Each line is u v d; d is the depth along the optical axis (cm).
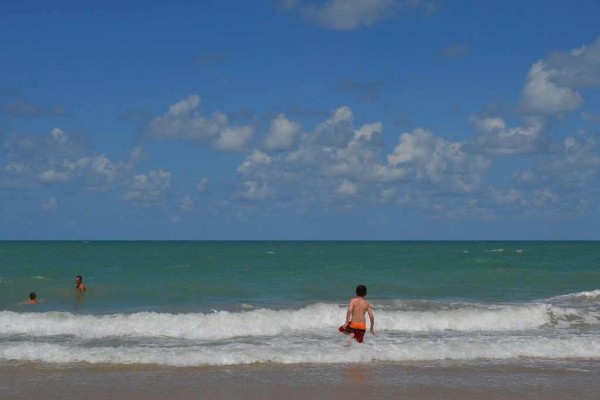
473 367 1133
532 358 1212
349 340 1316
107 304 1983
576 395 950
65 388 964
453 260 4812
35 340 1367
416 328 1577
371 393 948
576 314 1733
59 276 2998
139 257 5222
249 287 2438
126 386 978
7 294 2191
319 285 2555
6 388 961
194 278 2889
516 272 3228
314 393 945
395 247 9725
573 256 5688
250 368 1103
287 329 1523
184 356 1159
